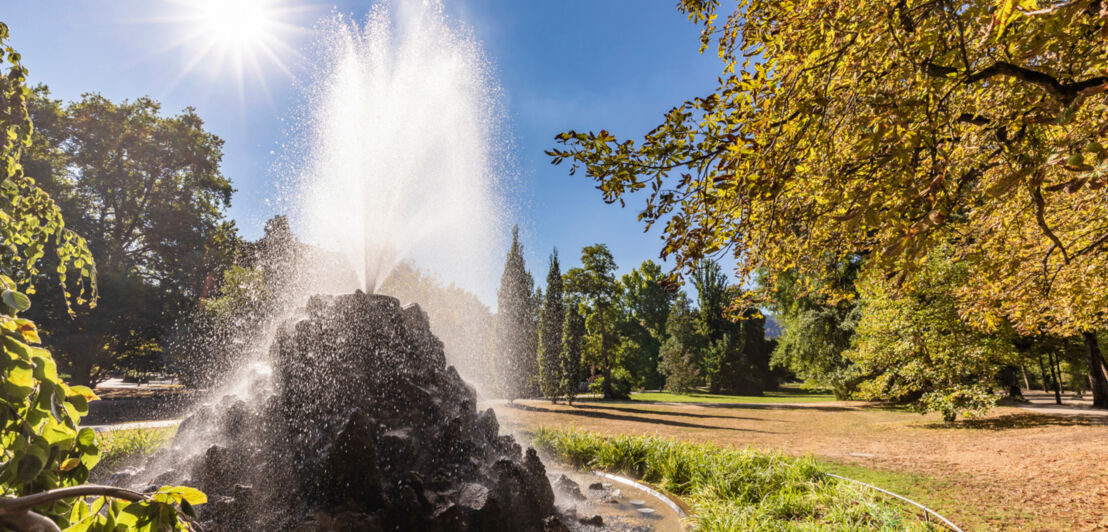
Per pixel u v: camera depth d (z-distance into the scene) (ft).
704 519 21.71
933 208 8.23
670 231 11.62
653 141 11.07
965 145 13.16
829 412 88.58
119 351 87.56
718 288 189.98
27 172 72.90
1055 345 84.12
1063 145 6.95
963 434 51.06
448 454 20.17
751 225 12.47
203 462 18.15
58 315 71.67
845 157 11.85
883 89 9.39
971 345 56.08
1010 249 17.30
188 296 93.71
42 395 5.16
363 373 20.68
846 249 15.01
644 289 215.31
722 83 10.69
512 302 128.88
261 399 21.47
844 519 20.24
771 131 10.32
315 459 18.63
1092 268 18.52
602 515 24.30
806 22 10.18
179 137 96.73
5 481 4.74
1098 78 8.00
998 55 10.89
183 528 5.06
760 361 188.75
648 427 61.21
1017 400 88.79
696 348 184.65
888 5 8.89
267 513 17.33
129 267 85.20
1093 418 55.83
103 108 90.33
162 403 79.97
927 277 55.16
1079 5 6.77
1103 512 20.59
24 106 12.00
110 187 87.76
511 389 125.08
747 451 32.14
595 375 151.23
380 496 17.79
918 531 18.44
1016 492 24.56
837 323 99.55
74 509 5.38
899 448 42.34
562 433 42.60
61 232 12.75
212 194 105.70
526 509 19.92
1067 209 16.48
